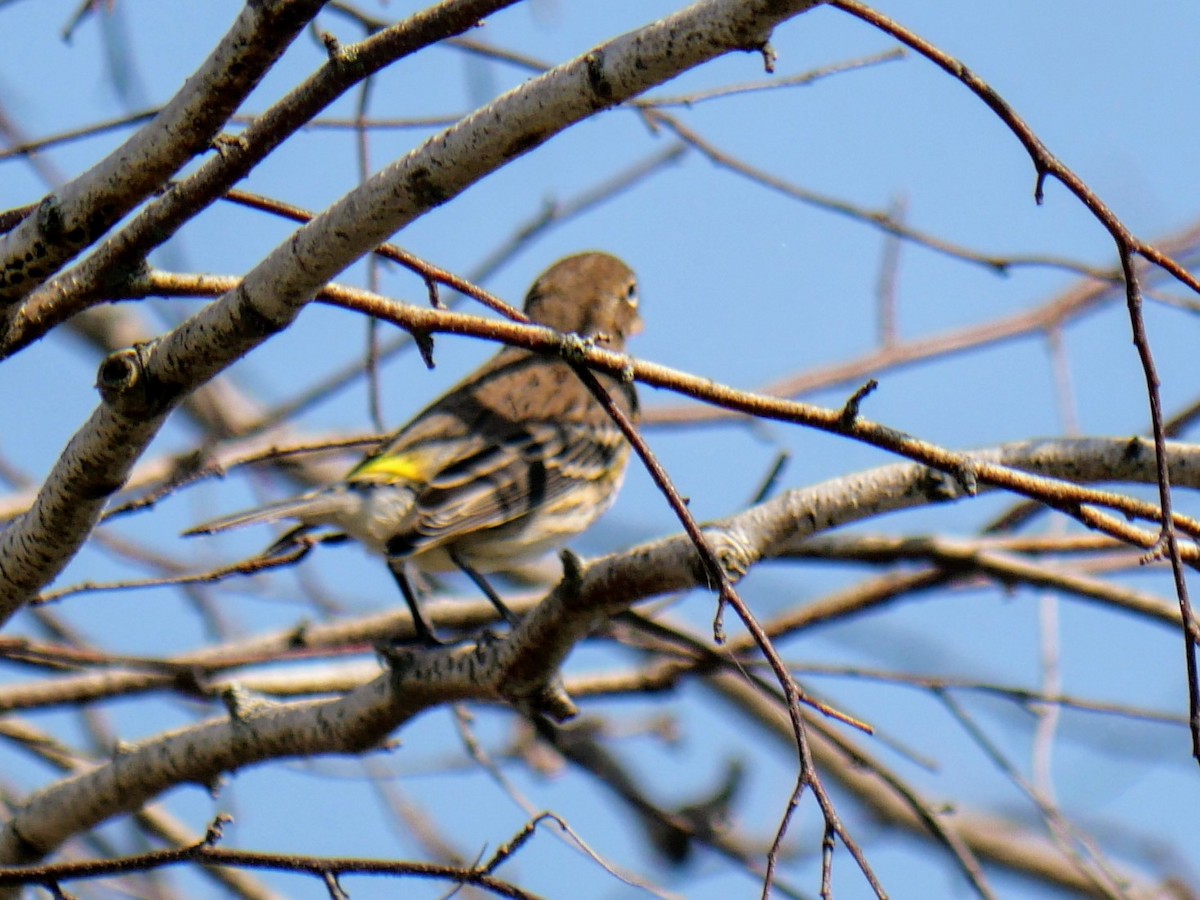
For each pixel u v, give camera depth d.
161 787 9.90
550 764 14.08
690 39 6.57
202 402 15.95
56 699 12.09
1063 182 6.97
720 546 8.61
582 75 6.74
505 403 14.16
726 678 16.08
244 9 6.72
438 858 12.67
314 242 7.21
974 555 13.35
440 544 13.50
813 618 14.20
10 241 7.51
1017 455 9.00
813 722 12.42
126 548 13.70
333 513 12.42
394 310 7.70
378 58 6.88
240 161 7.18
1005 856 15.81
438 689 9.40
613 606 8.84
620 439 14.81
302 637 12.70
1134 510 8.18
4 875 7.56
